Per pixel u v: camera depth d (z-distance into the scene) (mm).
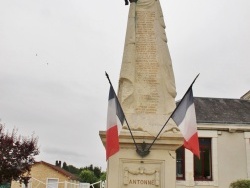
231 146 20594
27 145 21359
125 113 9273
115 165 8695
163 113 9367
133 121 9094
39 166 33656
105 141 8930
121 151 8789
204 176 20500
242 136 20750
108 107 8445
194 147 8523
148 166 8727
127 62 9633
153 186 8648
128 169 8680
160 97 9516
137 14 10109
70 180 34719
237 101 24312
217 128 20688
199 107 22766
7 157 20766
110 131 8258
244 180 18672
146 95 9516
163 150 8820
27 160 21438
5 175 20781
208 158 20734
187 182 19938
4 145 20766
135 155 8758
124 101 9398
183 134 8641
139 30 9992
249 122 21000
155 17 10078
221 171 20250
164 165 8734
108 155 8109
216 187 20000
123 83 9562
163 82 9586
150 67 9727
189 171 20047
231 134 20766
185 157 20266
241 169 20312
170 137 8711
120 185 8609
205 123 20656
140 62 9766
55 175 33531
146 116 9203
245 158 20453
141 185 8633
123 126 8969
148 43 9898
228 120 21203
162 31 9984
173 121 9117
